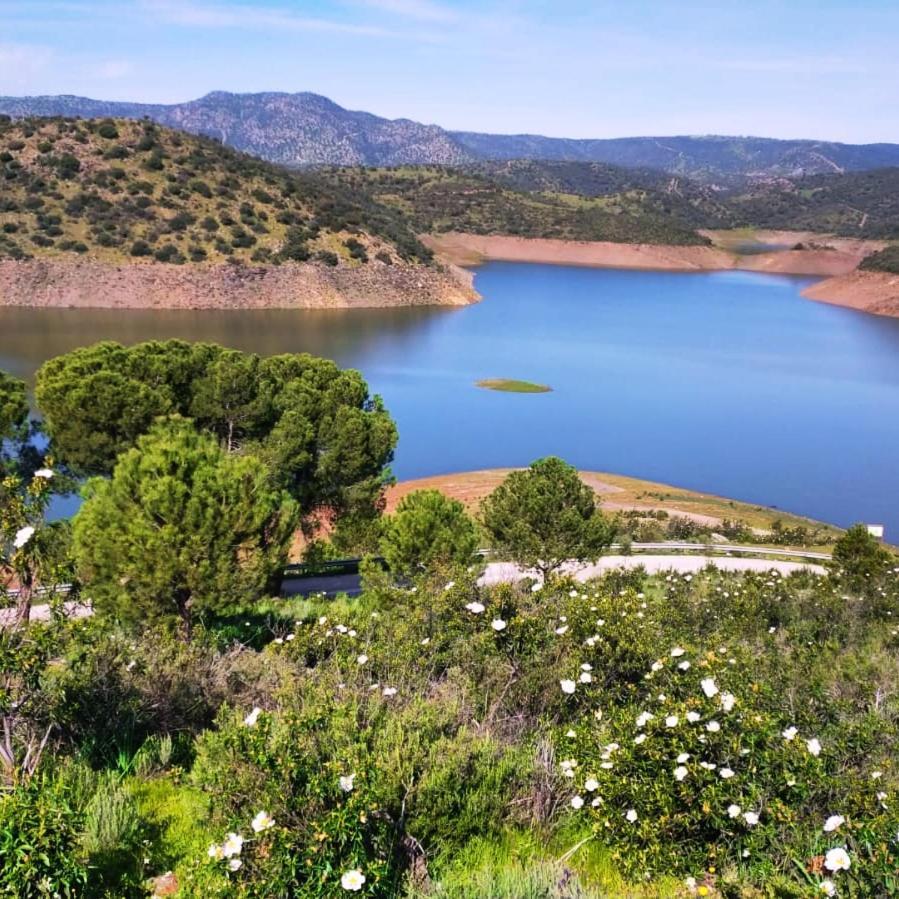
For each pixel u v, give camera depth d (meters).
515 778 5.41
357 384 27.75
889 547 35.12
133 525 11.15
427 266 150.50
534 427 67.25
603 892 4.44
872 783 4.72
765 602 15.00
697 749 4.85
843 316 148.62
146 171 137.50
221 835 4.48
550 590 8.87
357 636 8.12
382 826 4.40
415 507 18.03
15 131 136.12
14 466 20.75
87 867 4.32
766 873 4.29
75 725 6.23
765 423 70.94
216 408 23.69
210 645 9.15
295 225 139.50
